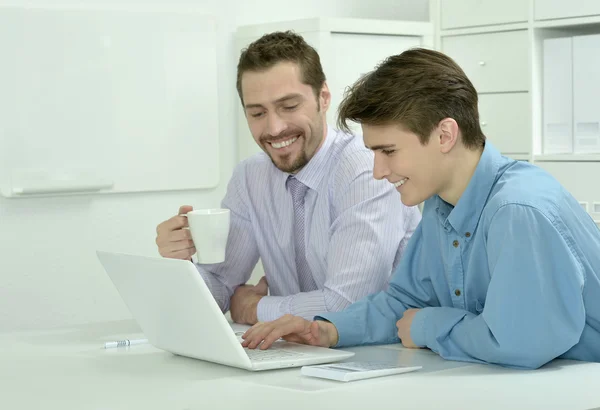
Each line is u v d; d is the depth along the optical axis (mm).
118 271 1724
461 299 1763
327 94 2205
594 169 3162
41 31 3039
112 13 3164
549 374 1509
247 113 2168
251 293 2219
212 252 1906
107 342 1869
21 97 3021
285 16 3604
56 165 3088
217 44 3428
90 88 3137
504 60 3420
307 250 2238
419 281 1911
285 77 2082
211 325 1547
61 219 3135
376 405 1295
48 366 1665
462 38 3547
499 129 3455
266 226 2297
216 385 1463
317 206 2201
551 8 3264
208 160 3393
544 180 1645
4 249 3045
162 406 1330
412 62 1627
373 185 2100
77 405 1358
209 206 3441
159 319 1689
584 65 3195
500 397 1336
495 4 3424
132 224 3270
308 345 1794
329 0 3711
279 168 2186
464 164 1688
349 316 1854
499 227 1582
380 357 1719
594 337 1665
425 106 1606
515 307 1537
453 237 1758
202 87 3367
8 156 3012
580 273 1558
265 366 1567
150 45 3246
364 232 2072
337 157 2184
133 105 3219
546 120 3324
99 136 3160
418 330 1761
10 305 3062
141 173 3250
